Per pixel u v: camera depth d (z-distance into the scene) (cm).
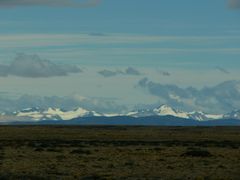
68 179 8175
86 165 10275
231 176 8656
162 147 15975
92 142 19100
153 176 8638
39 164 10438
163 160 11381
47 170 9400
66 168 9756
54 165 10262
